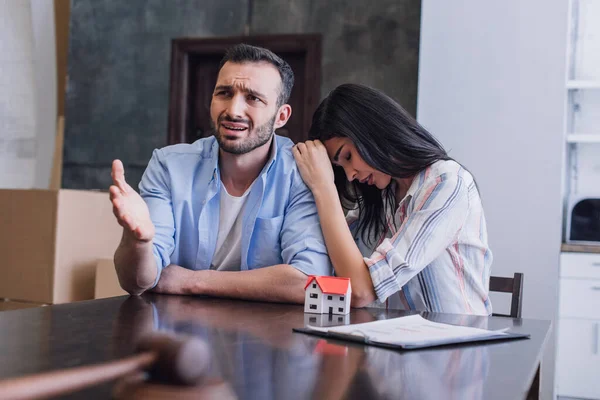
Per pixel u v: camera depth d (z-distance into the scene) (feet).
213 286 5.85
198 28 18.07
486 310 6.38
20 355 3.06
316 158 6.27
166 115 18.31
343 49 16.78
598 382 11.38
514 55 11.24
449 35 11.59
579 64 14.06
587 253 11.44
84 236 9.34
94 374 1.76
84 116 18.94
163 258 6.02
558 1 11.09
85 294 9.33
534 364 3.50
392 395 2.69
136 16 18.56
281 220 6.28
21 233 9.11
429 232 5.86
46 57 19.19
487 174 11.27
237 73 5.95
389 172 6.27
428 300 6.31
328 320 4.82
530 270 10.98
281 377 2.88
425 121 11.63
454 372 3.20
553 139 10.99
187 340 2.01
